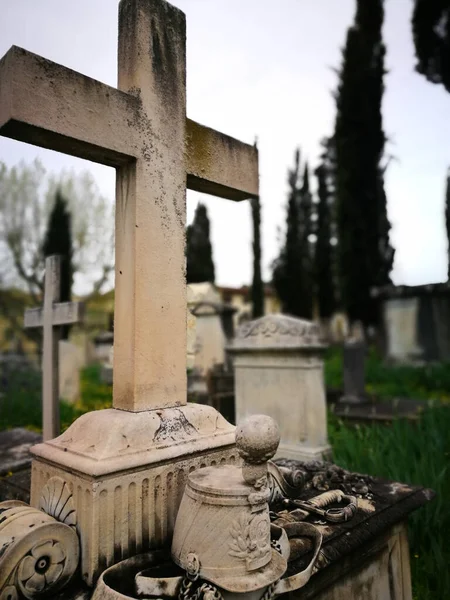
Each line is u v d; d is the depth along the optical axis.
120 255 1.91
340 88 15.70
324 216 22.05
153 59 1.95
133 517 1.63
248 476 1.45
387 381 10.73
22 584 1.40
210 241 18.58
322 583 1.77
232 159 2.33
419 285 12.98
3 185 10.60
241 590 1.35
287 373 4.77
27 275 11.94
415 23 10.95
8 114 1.50
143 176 1.88
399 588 2.28
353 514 2.11
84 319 3.57
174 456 1.74
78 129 1.67
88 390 8.05
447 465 3.53
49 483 1.72
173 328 1.98
